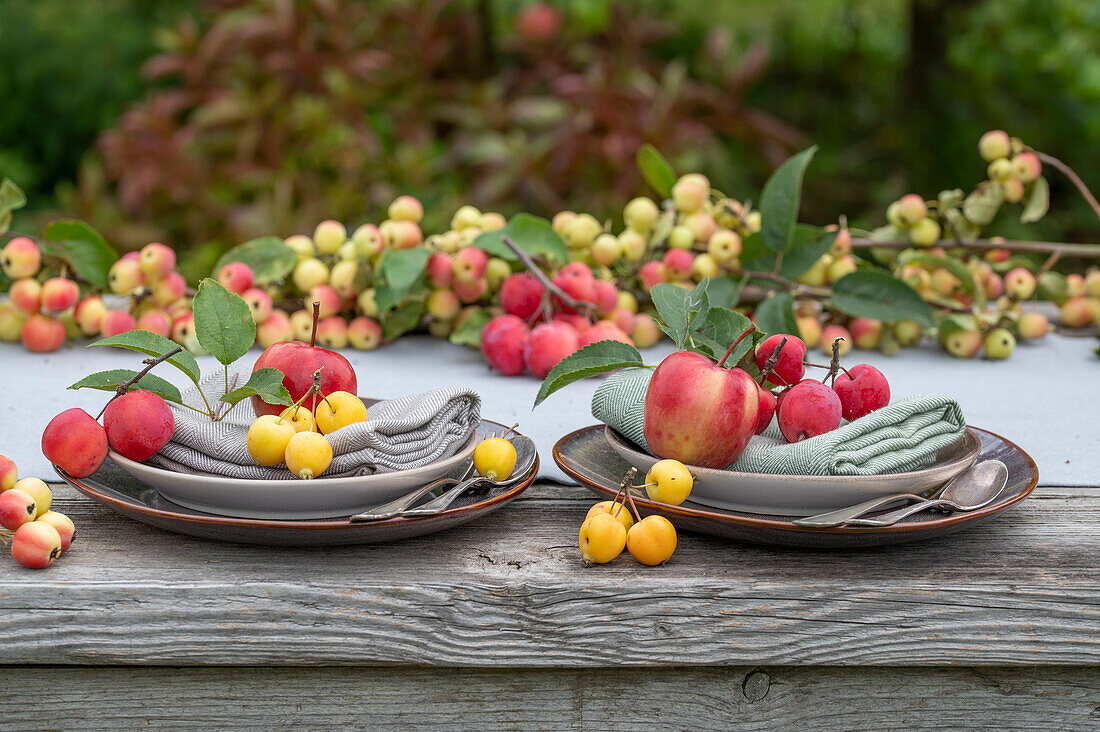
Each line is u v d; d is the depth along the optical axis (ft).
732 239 5.98
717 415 4.19
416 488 4.26
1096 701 4.24
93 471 4.24
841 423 4.48
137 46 16.01
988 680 4.24
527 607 4.14
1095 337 6.66
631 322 5.90
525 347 5.57
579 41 15.42
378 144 12.80
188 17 15.26
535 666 4.17
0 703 4.18
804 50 18.30
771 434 4.49
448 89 13.99
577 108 13.39
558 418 5.13
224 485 4.12
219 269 5.87
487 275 5.99
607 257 6.06
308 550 4.26
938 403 4.32
